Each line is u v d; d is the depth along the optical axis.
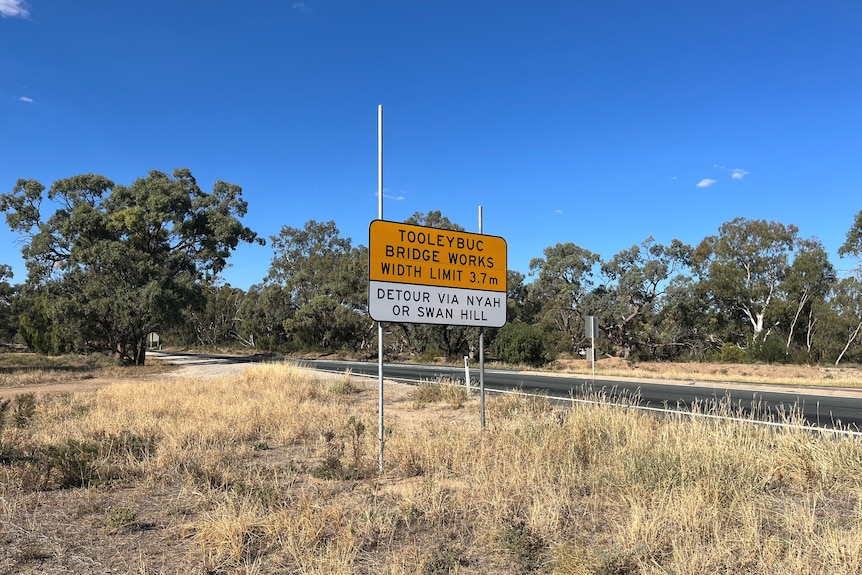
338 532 4.47
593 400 10.17
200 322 79.50
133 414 10.73
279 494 5.26
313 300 59.25
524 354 38.22
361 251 61.16
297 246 77.69
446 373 27.02
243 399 12.73
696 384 21.14
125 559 4.09
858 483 5.41
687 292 51.88
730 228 53.81
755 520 4.38
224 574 3.82
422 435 7.83
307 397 14.51
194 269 44.50
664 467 5.43
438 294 7.47
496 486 5.28
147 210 40.25
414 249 7.32
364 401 14.31
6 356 51.06
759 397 15.38
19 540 4.46
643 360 52.06
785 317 51.56
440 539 4.45
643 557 3.88
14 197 40.56
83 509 5.16
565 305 52.34
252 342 73.00
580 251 54.31
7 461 6.81
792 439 6.44
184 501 5.45
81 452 6.45
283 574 3.82
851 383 22.55
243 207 46.22
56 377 25.48
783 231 52.22
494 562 4.03
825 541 3.88
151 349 87.50
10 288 79.50
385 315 7.01
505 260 8.12
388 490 5.74
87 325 35.56
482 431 7.67
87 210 38.78
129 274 36.34
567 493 5.25
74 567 3.96
